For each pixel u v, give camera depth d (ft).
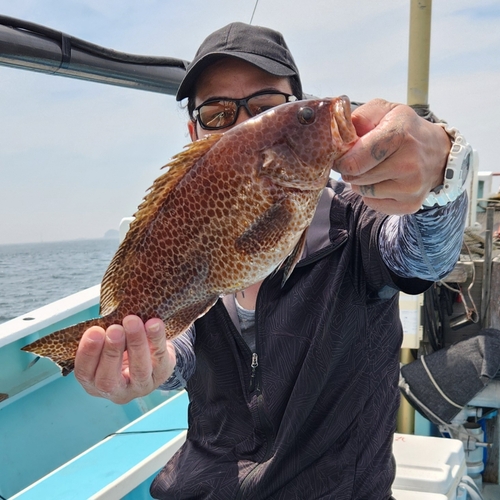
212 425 5.92
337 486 5.22
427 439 8.86
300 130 4.33
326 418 5.31
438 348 11.27
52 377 10.55
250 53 5.56
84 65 7.45
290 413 5.18
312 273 5.45
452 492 7.68
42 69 7.18
